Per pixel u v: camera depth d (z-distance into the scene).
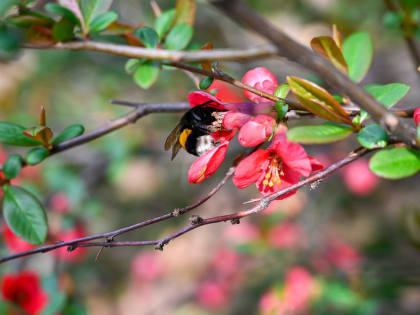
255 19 0.33
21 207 0.44
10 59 0.44
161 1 0.96
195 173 0.40
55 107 0.93
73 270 0.99
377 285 0.67
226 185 1.08
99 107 0.88
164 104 0.46
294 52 0.34
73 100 0.93
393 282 0.67
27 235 0.43
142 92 0.92
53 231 0.68
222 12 0.34
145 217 1.13
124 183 1.07
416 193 1.06
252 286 0.86
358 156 0.39
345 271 0.70
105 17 0.43
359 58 0.45
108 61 0.96
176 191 1.12
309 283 0.66
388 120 0.36
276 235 0.79
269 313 0.67
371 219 1.04
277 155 0.40
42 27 0.42
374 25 0.85
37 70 0.94
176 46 0.45
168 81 0.87
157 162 1.03
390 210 1.04
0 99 0.90
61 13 0.42
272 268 0.80
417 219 0.61
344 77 0.35
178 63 0.41
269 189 0.41
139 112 0.45
